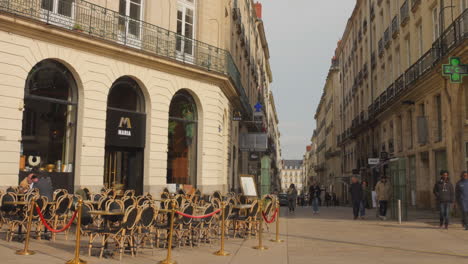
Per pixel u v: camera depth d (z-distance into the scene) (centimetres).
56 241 892
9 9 1195
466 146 1611
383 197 1633
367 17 3488
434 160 1903
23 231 986
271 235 1109
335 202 4403
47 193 997
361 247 904
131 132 1530
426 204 2078
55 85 1344
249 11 3353
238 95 2169
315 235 1112
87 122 1378
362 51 3778
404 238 1048
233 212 1101
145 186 1554
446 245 931
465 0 1566
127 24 1534
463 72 1353
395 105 2492
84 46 1370
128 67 1504
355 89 4056
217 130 1836
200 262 729
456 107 1625
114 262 710
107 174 1479
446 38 1653
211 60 1844
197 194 1405
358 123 3838
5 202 884
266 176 1916
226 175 2050
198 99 1762
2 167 1174
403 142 2411
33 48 1256
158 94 1598
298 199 4812
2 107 1184
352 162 4384
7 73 1198
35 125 1288
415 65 2109
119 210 809
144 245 851
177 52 1717
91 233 755
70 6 1388
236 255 803
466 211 1226
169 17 1698
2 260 687
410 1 2269
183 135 1738
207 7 1881
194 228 883
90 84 1392
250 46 3391
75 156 1366
